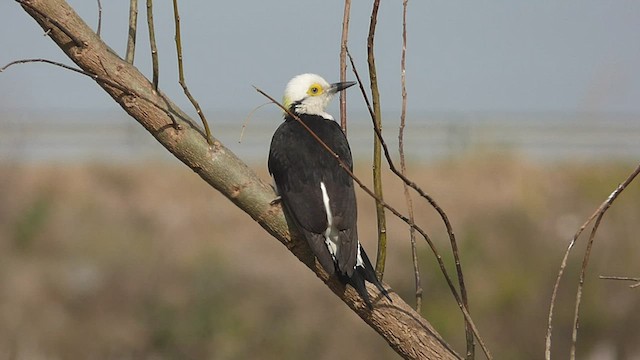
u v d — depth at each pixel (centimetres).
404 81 554
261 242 1933
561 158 2469
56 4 527
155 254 1869
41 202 2017
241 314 1722
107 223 2012
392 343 536
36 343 1705
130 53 538
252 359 1662
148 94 528
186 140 532
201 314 1711
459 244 1831
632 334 1642
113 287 1781
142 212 2064
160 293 1769
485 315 1683
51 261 1873
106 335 1711
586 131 2909
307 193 612
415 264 555
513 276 1730
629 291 1680
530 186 2088
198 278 1770
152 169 2342
